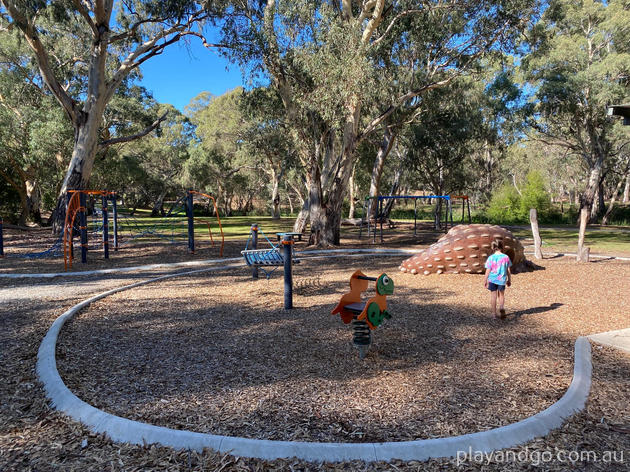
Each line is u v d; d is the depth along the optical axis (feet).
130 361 15.66
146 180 167.43
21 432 10.68
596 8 110.52
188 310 23.91
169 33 72.18
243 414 11.46
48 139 94.12
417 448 9.45
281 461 9.17
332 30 47.91
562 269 39.88
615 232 97.50
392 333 19.15
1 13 73.26
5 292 29.66
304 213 73.87
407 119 95.81
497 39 57.82
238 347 17.25
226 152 163.02
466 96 110.73
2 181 109.50
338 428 10.66
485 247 36.37
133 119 113.19
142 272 40.32
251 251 32.81
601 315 22.41
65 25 87.66
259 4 57.16
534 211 47.98
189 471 8.92
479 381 13.67
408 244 66.90
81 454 9.65
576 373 13.92
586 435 10.39
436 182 110.73
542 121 117.29
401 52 65.87
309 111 58.18
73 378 13.87
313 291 29.63
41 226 107.04
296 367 15.03
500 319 21.66
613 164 139.74
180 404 12.08
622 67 97.30
